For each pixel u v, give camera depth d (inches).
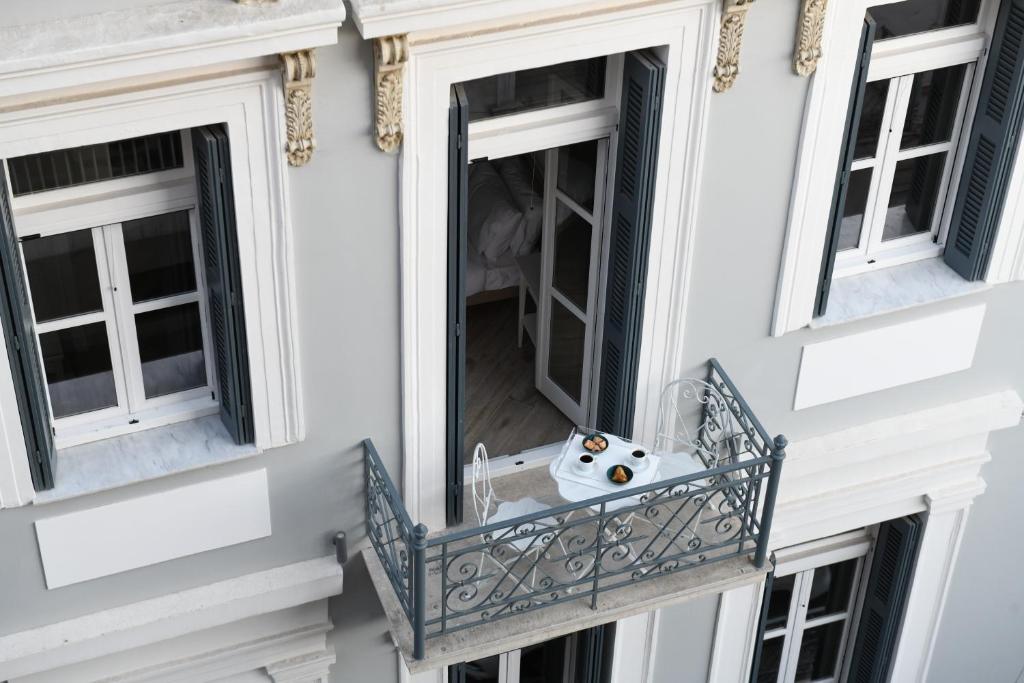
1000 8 296.4
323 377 279.4
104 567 284.7
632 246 288.2
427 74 249.6
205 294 270.8
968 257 327.6
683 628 366.9
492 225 378.6
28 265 254.4
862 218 327.0
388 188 261.0
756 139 288.5
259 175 248.5
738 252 303.7
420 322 278.2
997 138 308.0
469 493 322.7
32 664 287.0
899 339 335.9
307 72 234.7
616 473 297.6
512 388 360.5
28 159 240.5
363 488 299.9
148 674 302.7
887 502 366.3
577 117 280.4
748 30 273.3
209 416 285.9
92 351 270.7
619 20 258.1
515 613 289.7
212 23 218.7
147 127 235.1
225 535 292.0
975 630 421.4
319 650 319.6
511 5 238.4
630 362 306.5
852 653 418.6
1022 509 394.9
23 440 259.0
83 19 217.3
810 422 343.6
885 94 306.0
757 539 302.4
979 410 357.7
